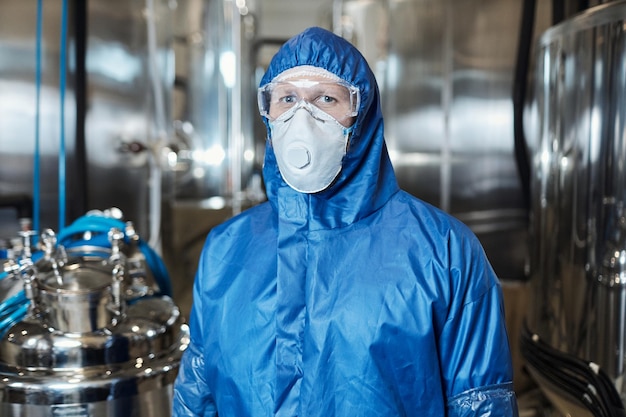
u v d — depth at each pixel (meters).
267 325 0.73
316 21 3.04
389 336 0.68
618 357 1.07
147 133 1.77
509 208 2.10
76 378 0.95
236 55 2.02
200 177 1.99
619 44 1.05
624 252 1.05
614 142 1.07
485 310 0.71
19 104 1.67
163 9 1.77
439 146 2.15
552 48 1.29
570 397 1.23
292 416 0.70
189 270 1.99
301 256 0.74
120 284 1.03
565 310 1.26
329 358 0.69
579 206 1.18
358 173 0.75
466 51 2.10
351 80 0.70
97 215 1.22
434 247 0.71
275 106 0.74
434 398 0.69
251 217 0.84
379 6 2.11
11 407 0.94
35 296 1.00
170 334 1.09
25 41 1.65
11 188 1.69
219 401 0.77
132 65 1.74
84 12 1.62
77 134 1.64
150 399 1.00
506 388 0.70
